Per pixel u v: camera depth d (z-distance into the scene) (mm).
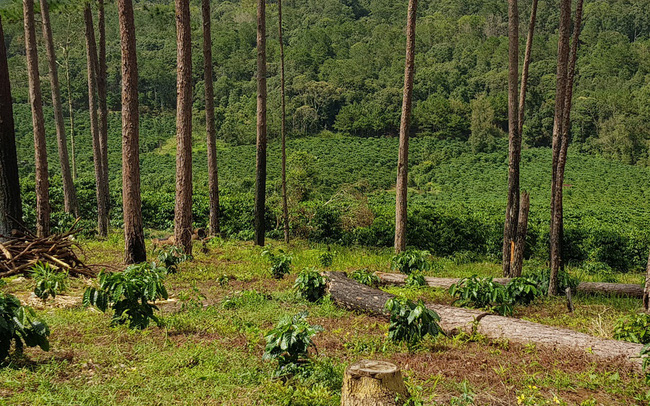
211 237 17250
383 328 7531
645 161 81750
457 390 5145
